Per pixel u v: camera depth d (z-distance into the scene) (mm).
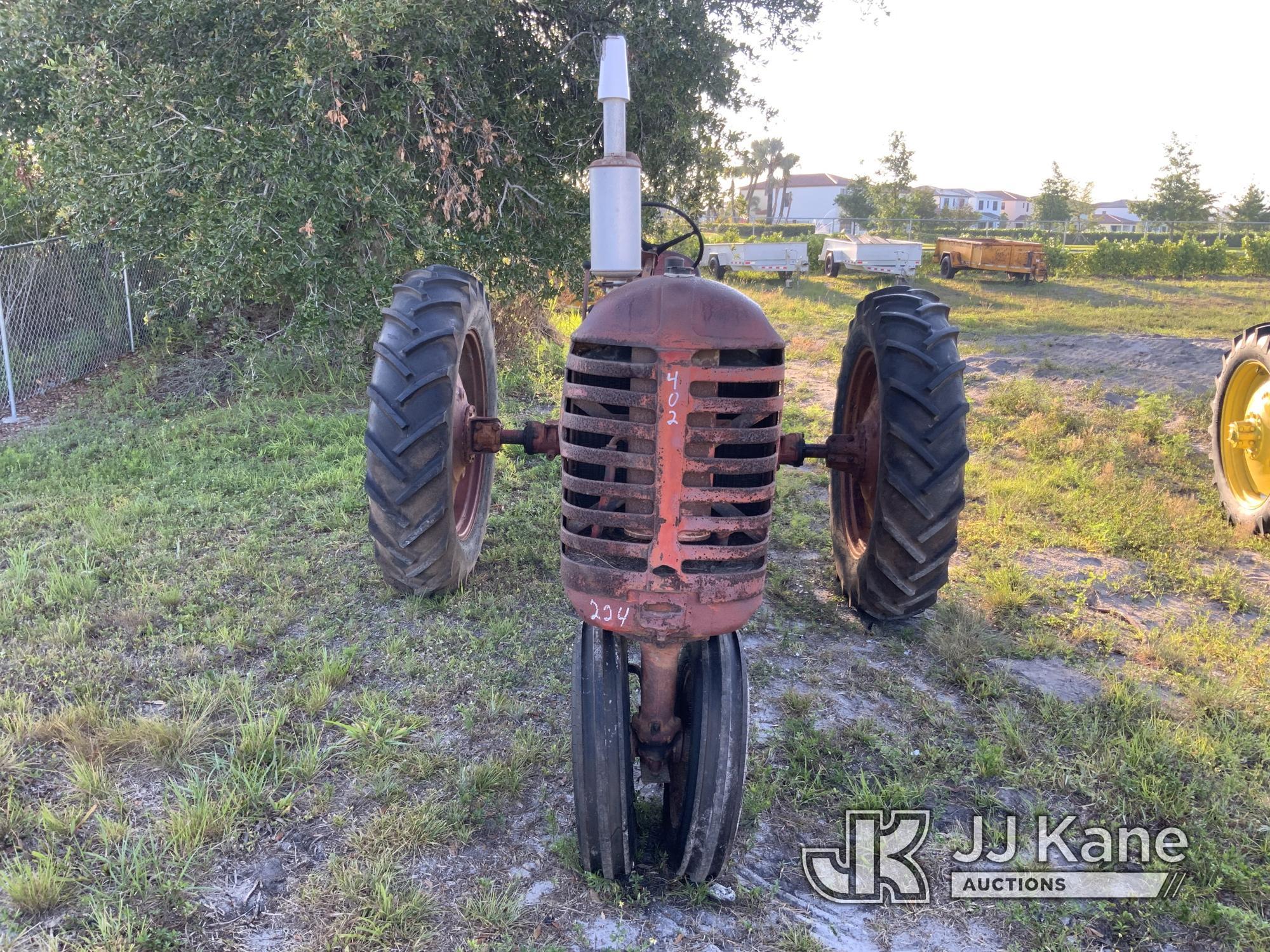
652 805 3328
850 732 3867
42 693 3908
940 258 29375
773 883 3041
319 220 8180
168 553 5316
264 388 9414
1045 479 7277
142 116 8133
